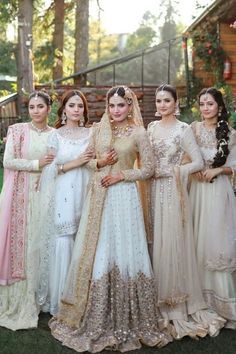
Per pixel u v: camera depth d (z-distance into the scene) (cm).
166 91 346
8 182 358
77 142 354
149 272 329
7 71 1602
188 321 338
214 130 352
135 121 337
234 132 354
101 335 316
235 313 340
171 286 332
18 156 357
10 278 352
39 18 1438
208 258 345
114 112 328
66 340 318
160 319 333
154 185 347
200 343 321
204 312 343
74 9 1470
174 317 336
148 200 349
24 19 1024
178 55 2364
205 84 1084
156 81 2511
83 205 347
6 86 1575
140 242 329
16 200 354
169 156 343
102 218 325
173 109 351
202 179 347
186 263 336
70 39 2084
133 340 316
